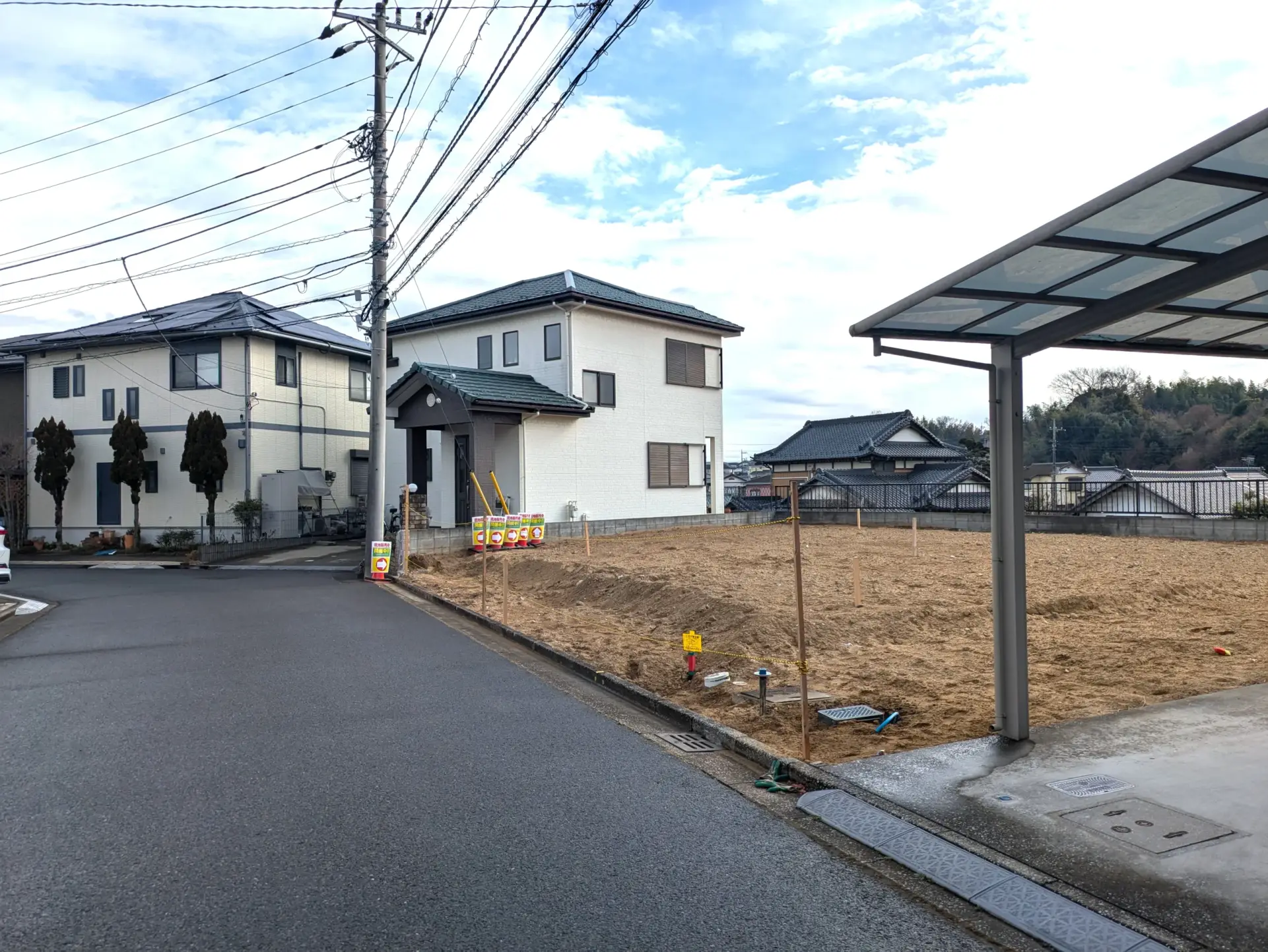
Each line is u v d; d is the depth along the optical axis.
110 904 3.46
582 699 7.21
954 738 5.59
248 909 3.41
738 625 9.30
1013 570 5.32
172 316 27.22
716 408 25.97
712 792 4.90
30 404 27.38
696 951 3.11
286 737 5.96
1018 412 5.33
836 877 3.75
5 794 4.80
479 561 17.52
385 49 16.67
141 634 10.35
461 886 3.64
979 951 3.11
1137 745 5.13
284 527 24.59
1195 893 3.36
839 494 32.81
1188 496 23.84
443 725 6.33
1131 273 4.58
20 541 26.66
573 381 21.25
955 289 4.61
